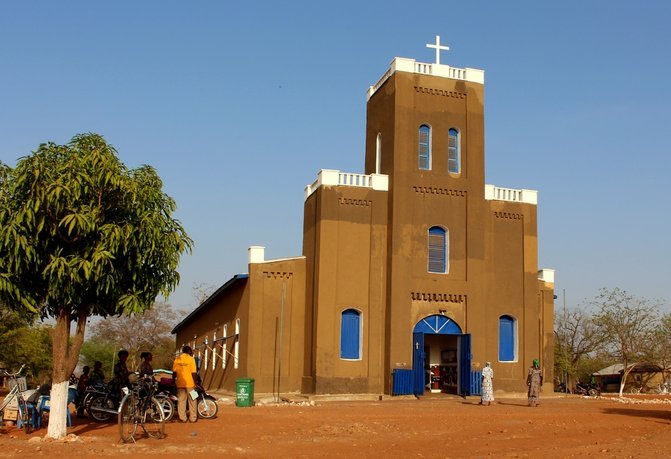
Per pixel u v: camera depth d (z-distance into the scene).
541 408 26.16
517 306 36.28
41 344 57.38
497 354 35.38
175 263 16.31
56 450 13.63
